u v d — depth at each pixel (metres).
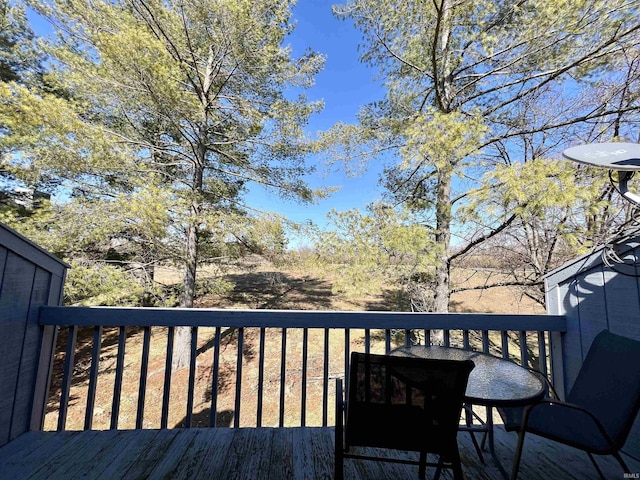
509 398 1.24
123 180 5.38
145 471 1.51
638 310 1.66
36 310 1.88
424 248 3.93
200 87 5.82
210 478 1.47
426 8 4.30
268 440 1.81
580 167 3.21
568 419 1.47
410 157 3.91
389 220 4.19
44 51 5.40
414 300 5.84
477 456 1.71
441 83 4.92
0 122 3.95
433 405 1.12
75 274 4.64
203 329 9.29
